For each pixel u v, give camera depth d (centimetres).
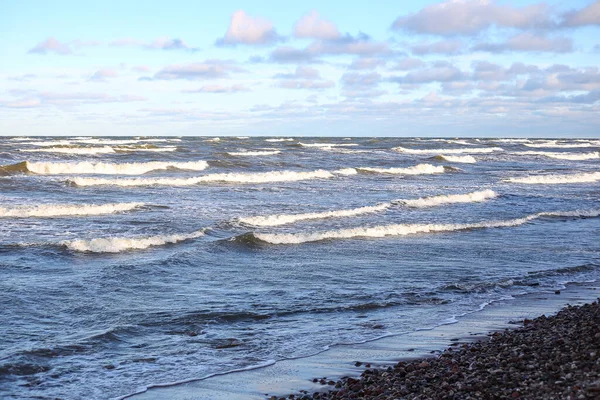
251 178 3550
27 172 3459
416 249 1780
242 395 727
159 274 1378
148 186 3072
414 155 5962
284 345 927
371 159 5309
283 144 7419
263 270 1467
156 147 5538
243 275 1411
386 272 1474
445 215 2450
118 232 1839
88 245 1587
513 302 1216
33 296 1146
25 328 968
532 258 1695
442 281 1394
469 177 4194
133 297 1183
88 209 2195
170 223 2022
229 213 2281
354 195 2967
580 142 11438
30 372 791
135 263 1461
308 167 4450
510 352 809
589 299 1245
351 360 855
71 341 916
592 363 700
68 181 2983
